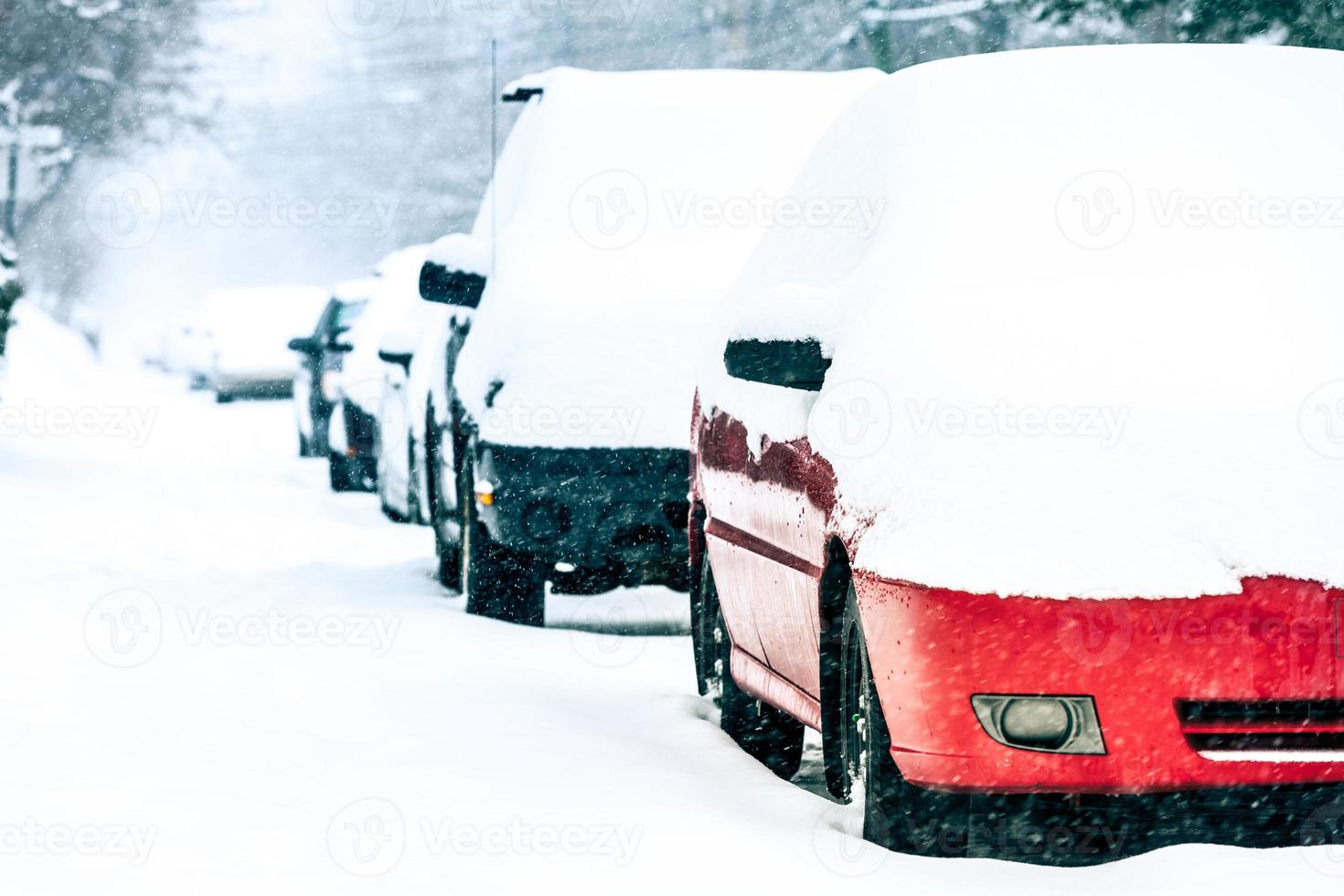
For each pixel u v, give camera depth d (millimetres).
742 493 7457
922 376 5879
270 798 6199
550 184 12227
